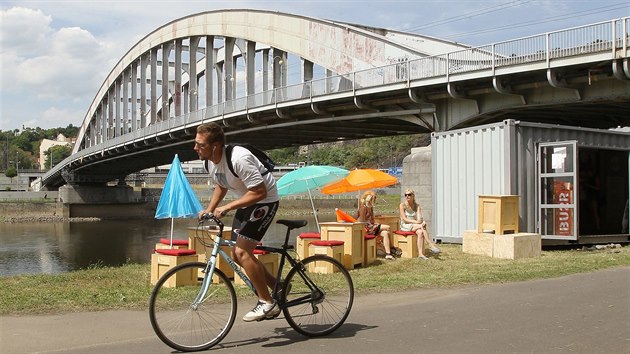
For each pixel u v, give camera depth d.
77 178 91.44
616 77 21.27
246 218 5.35
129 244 51.59
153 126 53.62
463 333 5.69
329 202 90.25
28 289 8.56
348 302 5.90
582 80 22.95
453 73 26.09
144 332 5.91
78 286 8.92
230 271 9.47
